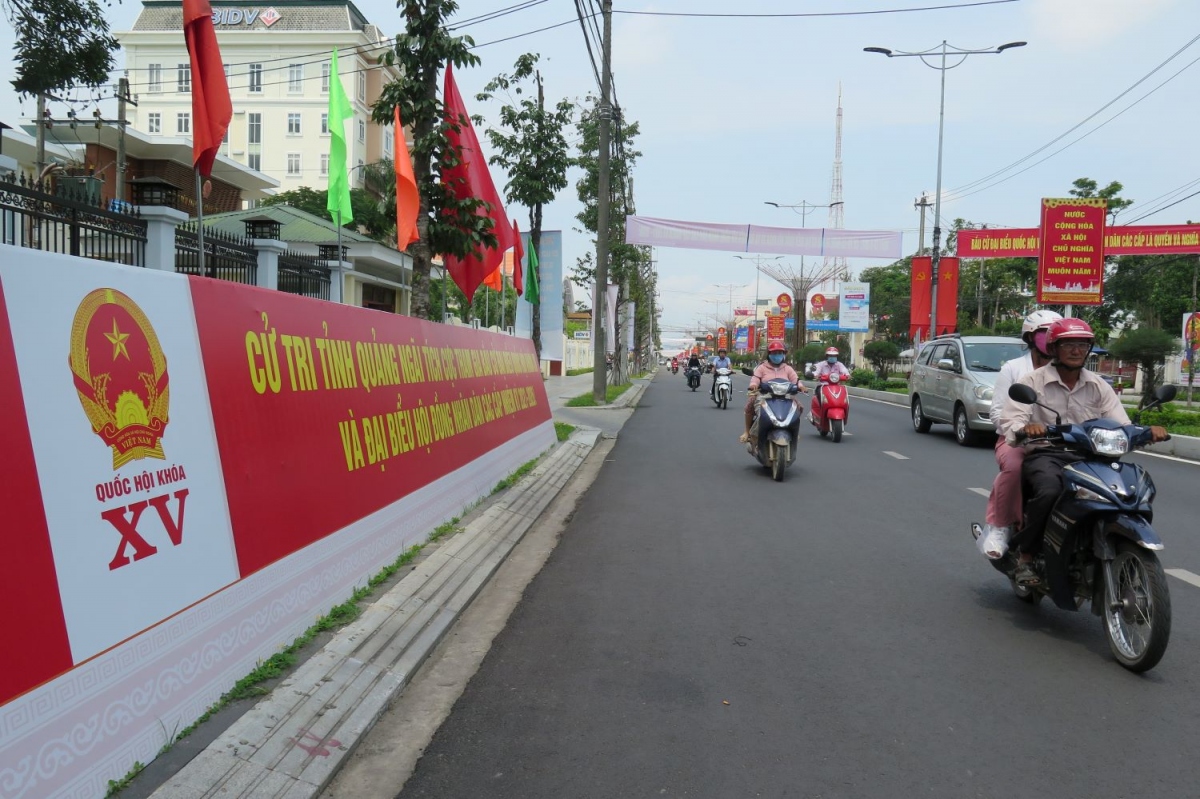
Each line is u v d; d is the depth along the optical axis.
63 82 10.88
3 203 7.45
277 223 18.75
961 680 4.25
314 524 4.76
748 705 3.95
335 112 10.41
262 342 4.55
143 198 14.03
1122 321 42.81
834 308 73.12
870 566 6.55
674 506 9.15
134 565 3.22
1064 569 4.75
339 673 3.98
